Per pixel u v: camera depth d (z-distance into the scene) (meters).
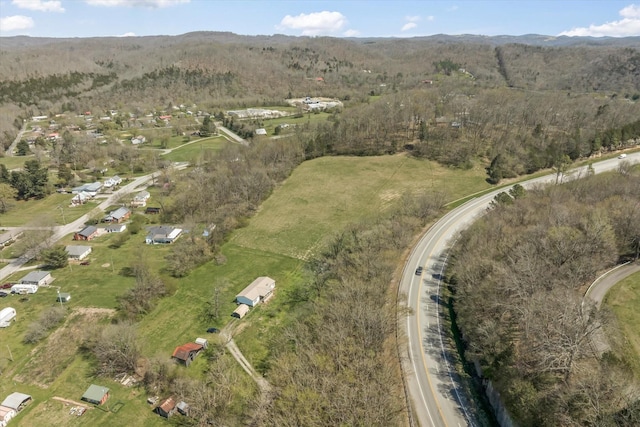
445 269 91.44
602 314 60.41
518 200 105.81
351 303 70.88
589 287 71.25
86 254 111.81
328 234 114.75
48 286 97.19
